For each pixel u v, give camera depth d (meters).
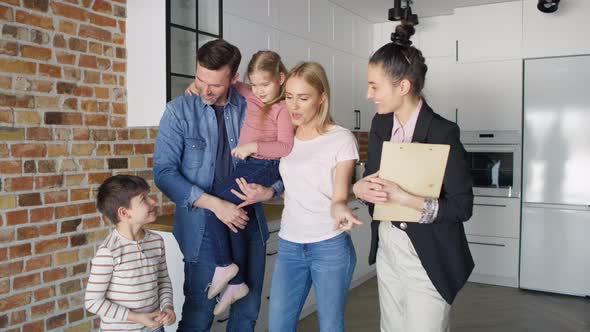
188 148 2.00
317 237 1.74
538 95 4.50
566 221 4.40
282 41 3.73
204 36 2.83
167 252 2.74
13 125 2.21
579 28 4.32
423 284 1.64
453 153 1.57
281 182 2.03
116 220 1.85
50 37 2.35
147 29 2.62
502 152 4.65
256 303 2.17
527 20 4.52
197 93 2.03
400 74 1.57
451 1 4.54
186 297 2.10
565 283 4.42
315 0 4.18
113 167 2.69
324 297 1.75
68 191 2.46
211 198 1.91
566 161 4.39
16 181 2.23
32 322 2.32
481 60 4.72
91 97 2.56
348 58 4.82
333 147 1.73
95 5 2.56
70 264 2.48
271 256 3.07
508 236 4.64
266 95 1.92
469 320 3.78
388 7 4.69
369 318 3.75
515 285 4.65
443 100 5.00
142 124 2.68
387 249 1.71
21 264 2.26
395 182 1.56
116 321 1.79
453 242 1.61
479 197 4.73
